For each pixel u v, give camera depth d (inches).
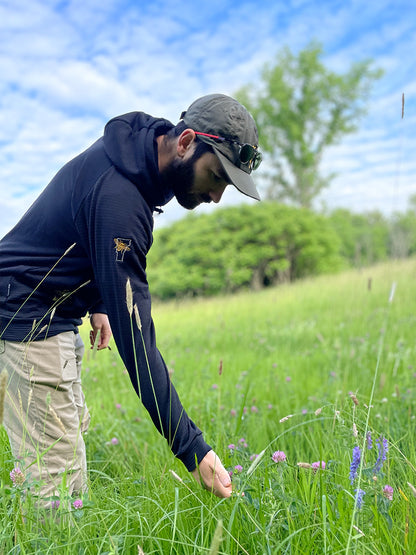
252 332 337.4
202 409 145.3
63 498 70.8
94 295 89.6
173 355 261.1
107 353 229.8
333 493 79.3
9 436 85.2
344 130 1466.5
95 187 75.3
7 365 84.0
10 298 82.4
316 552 67.6
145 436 140.9
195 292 856.3
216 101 77.0
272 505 69.6
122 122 80.1
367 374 184.9
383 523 67.6
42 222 82.7
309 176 1421.0
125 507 73.5
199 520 77.4
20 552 63.6
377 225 1270.9
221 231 875.4
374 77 1414.9
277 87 1405.0
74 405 87.9
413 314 334.6
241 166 77.3
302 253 885.2
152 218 79.0
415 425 122.7
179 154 77.5
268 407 151.3
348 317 345.1
